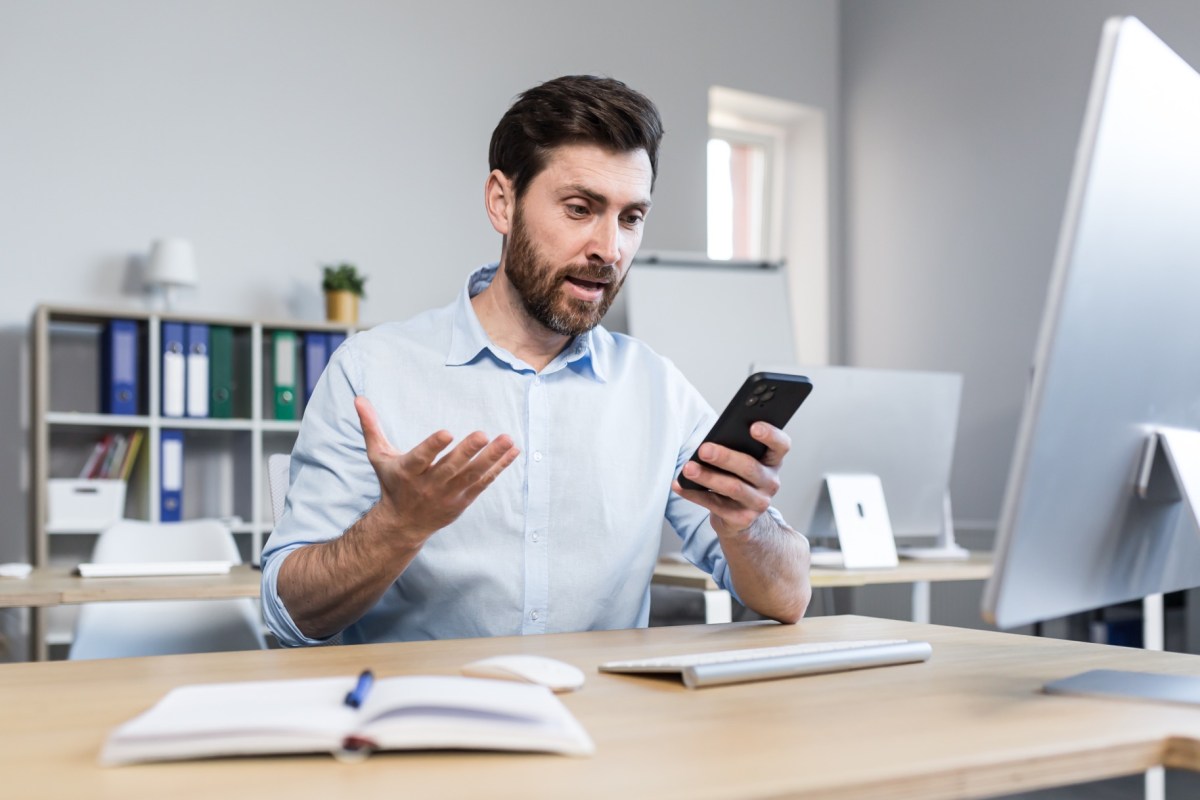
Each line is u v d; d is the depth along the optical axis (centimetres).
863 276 511
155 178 397
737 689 89
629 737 72
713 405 396
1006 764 67
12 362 374
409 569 139
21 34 379
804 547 138
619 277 141
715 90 501
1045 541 78
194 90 405
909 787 63
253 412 379
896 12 498
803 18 526
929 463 273
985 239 444
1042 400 74
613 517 148
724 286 423
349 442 139
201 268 403
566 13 472
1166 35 374
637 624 151
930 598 446
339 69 430
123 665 100
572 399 150
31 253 378
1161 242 82
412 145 441
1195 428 94
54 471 378
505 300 149
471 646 113
